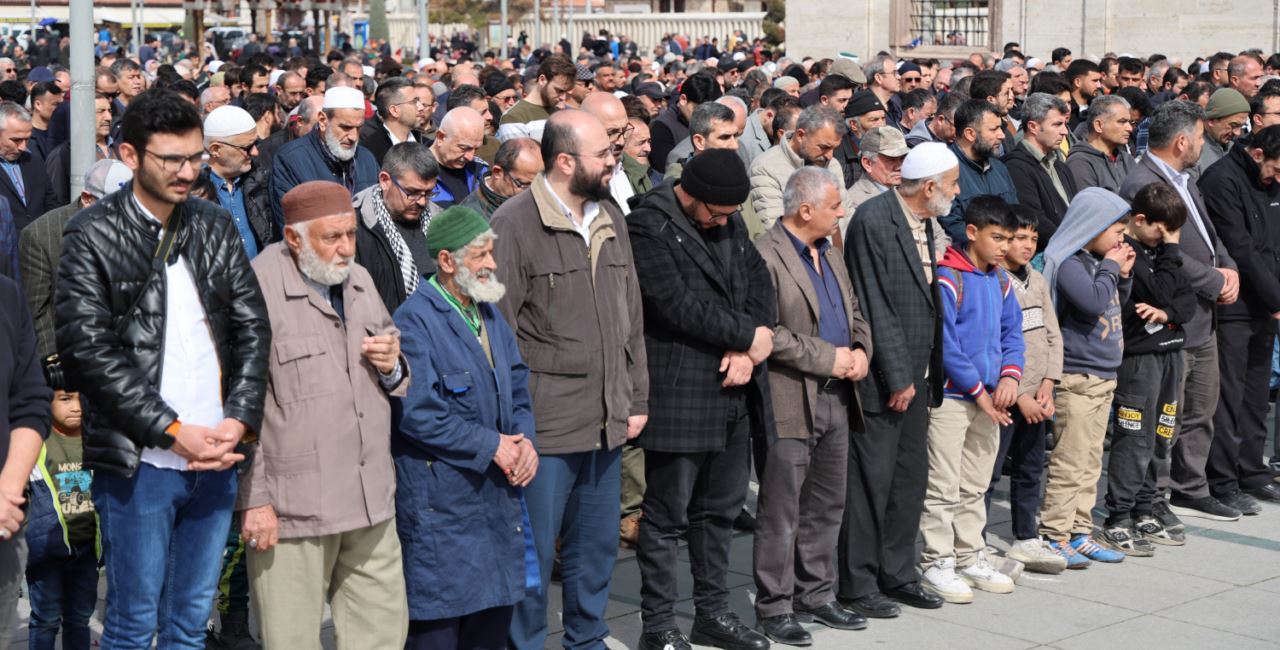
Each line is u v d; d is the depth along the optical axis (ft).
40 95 33.04
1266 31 74.38
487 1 162.20
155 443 13.42
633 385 17.52
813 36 88.84
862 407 19.76
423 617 15.24
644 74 56.44
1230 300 24.77
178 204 13.98
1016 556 22.53
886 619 20.17
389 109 27.32
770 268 18.85
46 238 17.39
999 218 20.45
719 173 17.37
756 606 19.35
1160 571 22.68
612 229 17.28
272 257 14.71
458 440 15.05
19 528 13.01
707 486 18.53
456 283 15.37
